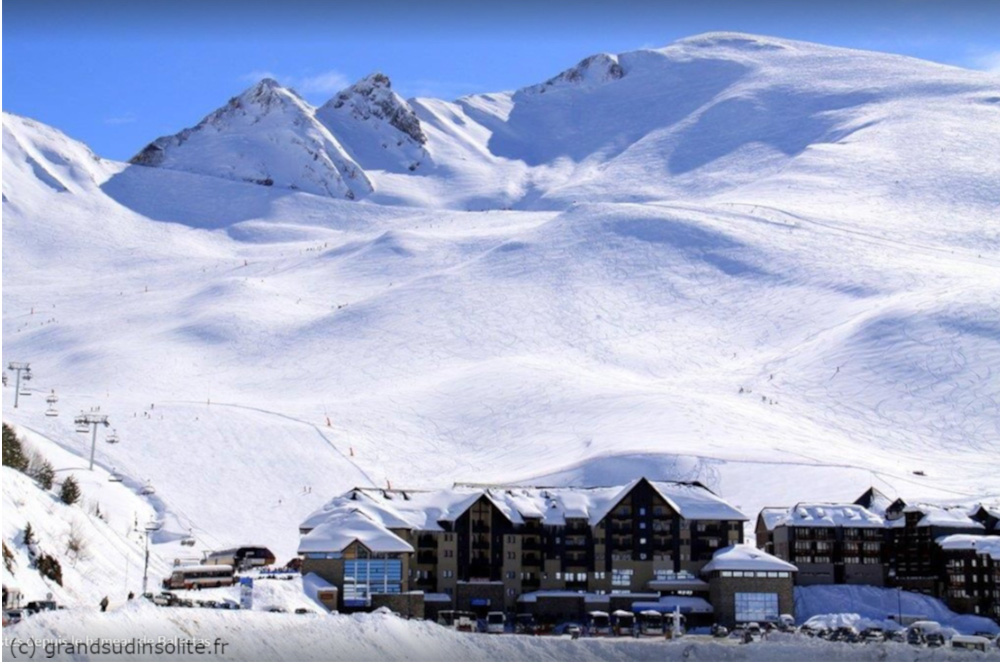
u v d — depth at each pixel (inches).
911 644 5536.4
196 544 7362.2
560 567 6796.3
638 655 5007.4
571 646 4945.9
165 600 4835.1
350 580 6102.4
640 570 6786.4
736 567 6422.2
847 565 7081.7
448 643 4591.5
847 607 6678.2
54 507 5644.7
